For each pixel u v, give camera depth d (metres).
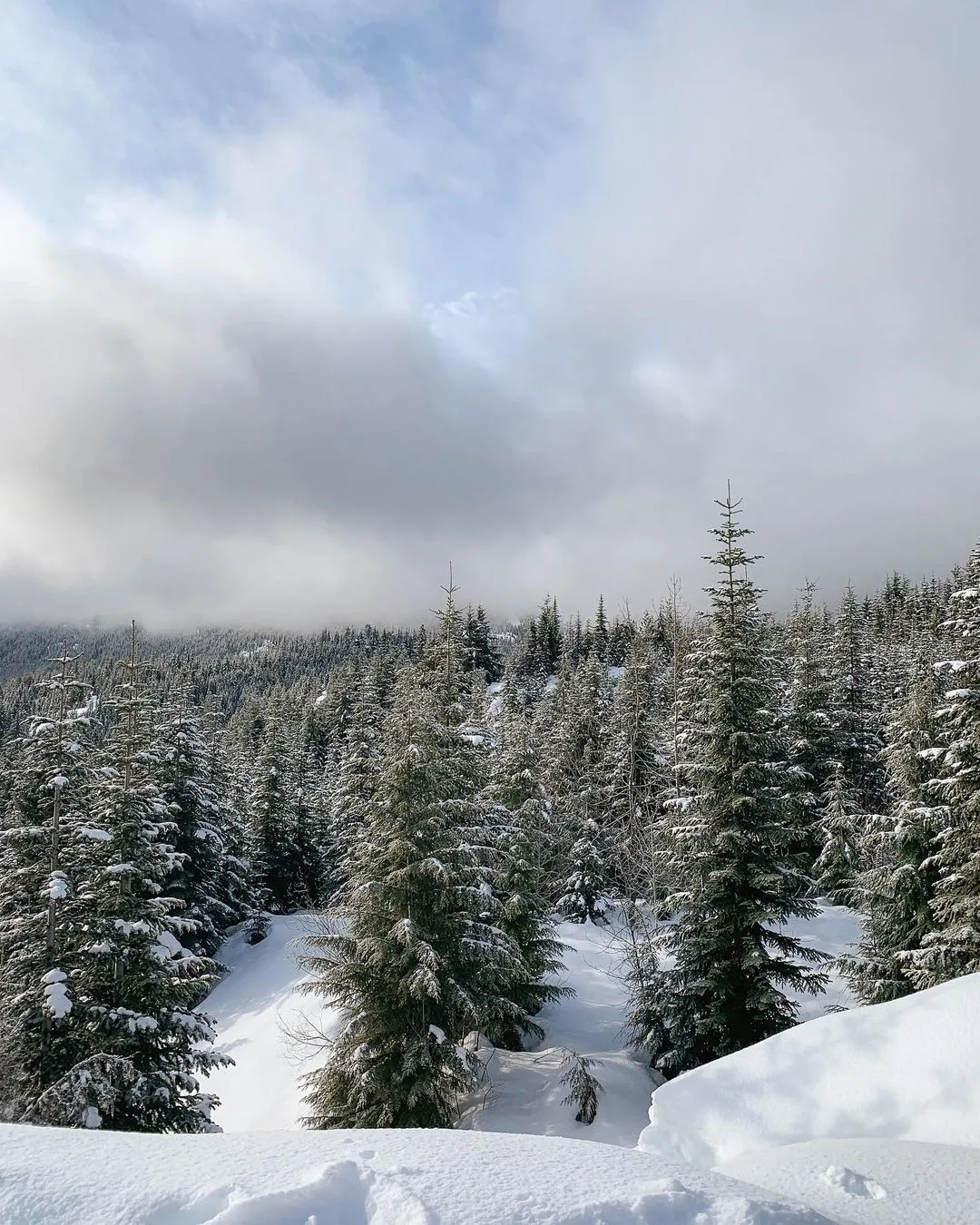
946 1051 6.52
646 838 20.50
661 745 30.45
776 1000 14.94
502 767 24.30
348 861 15.65
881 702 41.25
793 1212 3.83
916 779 19.56
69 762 15.52
